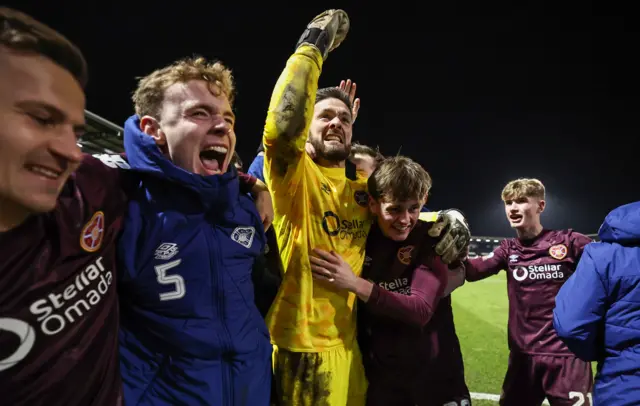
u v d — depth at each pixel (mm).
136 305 1132
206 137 1176
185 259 1146
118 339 1030
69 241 841
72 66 711
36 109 660
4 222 722
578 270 1734
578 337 1676
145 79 1245
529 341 2848
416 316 1696
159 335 1133
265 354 1348
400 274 1864
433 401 1888
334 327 1689
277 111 1423
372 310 1689
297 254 1643
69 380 832
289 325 1627
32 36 661
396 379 1845
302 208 1647
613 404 1564
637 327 1552
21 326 754
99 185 984
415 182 1733
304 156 1544
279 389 1624
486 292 8391
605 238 1692
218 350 1179
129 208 1085
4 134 641
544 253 2904
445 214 1946
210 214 1212
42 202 690
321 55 1509
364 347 1913
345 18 1726
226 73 1303
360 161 2455
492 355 4680
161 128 1188
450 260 1866
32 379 775
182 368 1140
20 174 665
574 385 2664
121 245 1061
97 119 10539
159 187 1143
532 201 2994
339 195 1813
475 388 3773
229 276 1235
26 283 759
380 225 1862
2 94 640
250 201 1367
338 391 1672
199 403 1140
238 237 1276
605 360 1651
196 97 1166
